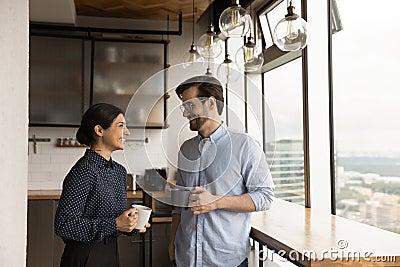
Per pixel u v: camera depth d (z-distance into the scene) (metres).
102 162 2.42
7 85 1.19
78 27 5.52
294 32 2.29
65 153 5.73
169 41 5.65
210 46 3.39
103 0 5.22
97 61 5.54
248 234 2.38
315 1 3.85
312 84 3.83
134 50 5.62
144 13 5.70
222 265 2.33
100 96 5.52
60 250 4.91
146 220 2.35
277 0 4.66
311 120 3.82
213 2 5.77
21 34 1.22
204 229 2.31
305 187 3.84
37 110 5.41
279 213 3.17
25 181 1.22
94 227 2.29
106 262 2.39
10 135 1.20
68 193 2.30
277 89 4.96
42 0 4.82
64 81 5.47
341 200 3.66
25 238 1.21
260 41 5.20
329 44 3.83
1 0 1.19
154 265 4.24
